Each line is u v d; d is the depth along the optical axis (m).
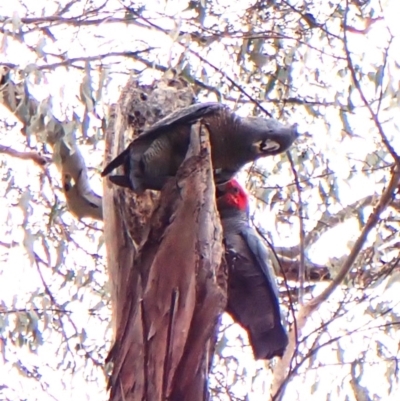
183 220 7.53
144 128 9.08
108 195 8.72
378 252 10.30
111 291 8.48
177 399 7.13
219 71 10.74
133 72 10.70
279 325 8.96
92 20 11.54
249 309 9.04
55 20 11.59
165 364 7.23
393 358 10.36
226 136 8.56
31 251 10.52
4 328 11.08
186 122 8.16
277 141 8.69
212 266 7.43
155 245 7.70
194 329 7.26
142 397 7.41
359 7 11.16
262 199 11.27
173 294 7.38
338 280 9.23
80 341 11.09
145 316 7.42
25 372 11.12
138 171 7.98
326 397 10.19
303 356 9.23
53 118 10.41
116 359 7.71
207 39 11.59
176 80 9.63
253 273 9.05
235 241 9.16
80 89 10.32
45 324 11.05
